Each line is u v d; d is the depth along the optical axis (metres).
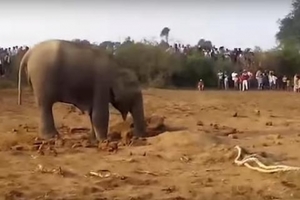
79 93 14.62
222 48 52.09
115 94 14.88
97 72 14.58
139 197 8.81
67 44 14.71
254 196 9.04
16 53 36.97
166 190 9.34
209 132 16.95
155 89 39.50
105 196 8.88
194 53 48.53
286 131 17.66
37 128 17.05
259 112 24.58
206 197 8.93
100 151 12.82
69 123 19.36
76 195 8.91
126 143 13.79
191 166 11.34
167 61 45.72
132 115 15.30
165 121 19.75
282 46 52.50
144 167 11.17
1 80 35.69
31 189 9.25
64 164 11.27
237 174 10.65
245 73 44.84
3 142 13.90
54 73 14.44
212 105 27.75
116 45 44.84
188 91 38.66
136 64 44.81
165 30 60.75
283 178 10.29
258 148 13.58
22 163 11.29
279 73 50.72
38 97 14.63
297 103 30.56
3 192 8.95
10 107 23.16
